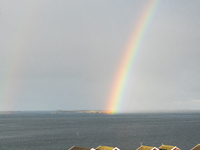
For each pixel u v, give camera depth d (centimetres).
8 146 18512
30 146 18525
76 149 11531
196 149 11562
